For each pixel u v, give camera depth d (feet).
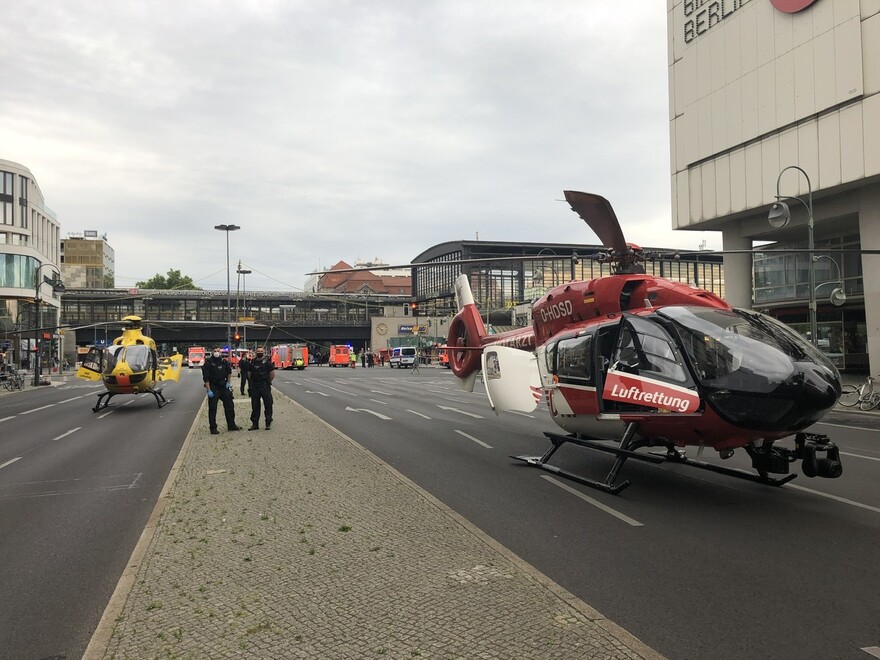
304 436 42.22
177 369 77.92
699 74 97.96
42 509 25.17
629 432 26.35
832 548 19.26
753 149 88.43
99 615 14.92
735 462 33.30
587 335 29.14
